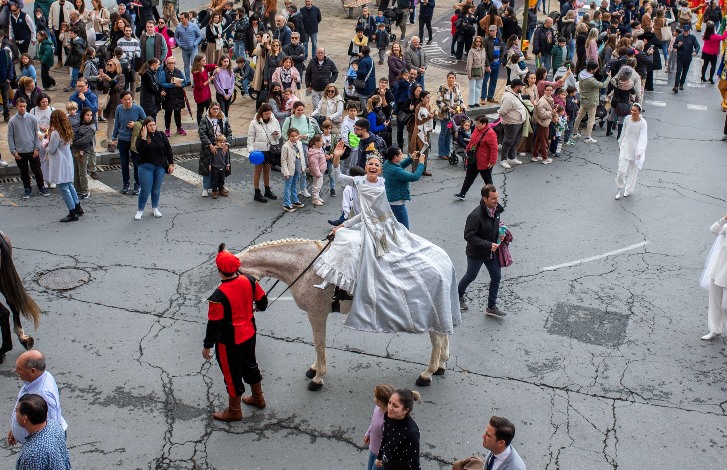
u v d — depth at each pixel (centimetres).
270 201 1642
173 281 1291
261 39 2183
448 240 1469
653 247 1468
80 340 1120
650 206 1675
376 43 2688
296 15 2544
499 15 2722
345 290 968
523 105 1869
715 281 1129
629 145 1675
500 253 1176
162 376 1046
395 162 1284
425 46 2969
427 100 1791
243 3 2677
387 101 1914
